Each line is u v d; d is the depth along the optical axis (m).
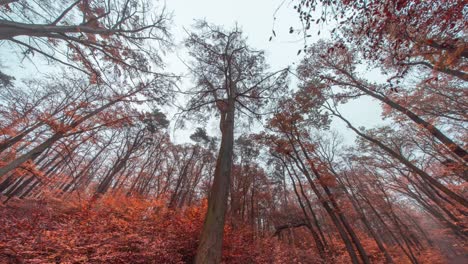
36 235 5.86
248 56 8.53
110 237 6.75
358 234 20.77
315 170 13.09
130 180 26.36
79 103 9.35
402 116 10.32
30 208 10.04
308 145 14.59
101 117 9.60
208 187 22.42
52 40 5.80
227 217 12.96
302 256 12.69
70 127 8.30
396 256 18.75
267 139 16.22
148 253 6.38
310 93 12.57
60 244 5.56
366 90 9.66
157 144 24.41
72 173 8.95
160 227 8.55
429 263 18.16
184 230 8.22
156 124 19.17
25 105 10.18
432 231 24.38
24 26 4.76
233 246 8.44
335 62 10.43
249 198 23.84
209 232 4.30
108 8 6.33
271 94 8.28
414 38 4.20
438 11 3.63
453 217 15.99
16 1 4.78
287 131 14.52
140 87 8.61
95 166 24.72
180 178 23.69
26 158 6.96
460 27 3.77
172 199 19.05
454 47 4.05
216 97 8.28
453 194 6.77
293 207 21.42
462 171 9.02
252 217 19.58
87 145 13.95
